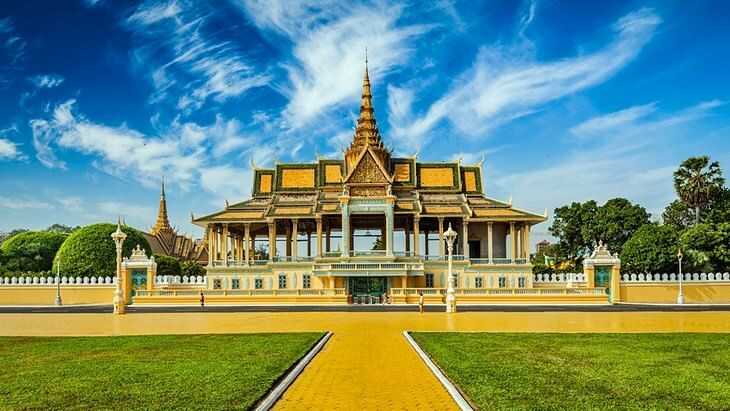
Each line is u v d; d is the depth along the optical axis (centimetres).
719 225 9356
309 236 10869
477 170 10500
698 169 11675
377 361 2877
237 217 9725
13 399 2036
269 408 1942
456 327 4656
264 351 3131
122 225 10744
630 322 5056
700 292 8562
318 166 10325
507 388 2173
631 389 2167
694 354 3011
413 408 1939
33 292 9038
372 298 8638
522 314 6106
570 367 2614
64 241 11625
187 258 15812
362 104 10900
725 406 1936
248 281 9375
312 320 5453
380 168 9369
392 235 9212
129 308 7550
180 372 2505
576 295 7944
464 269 9219
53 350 3291
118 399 2023
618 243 11825
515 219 9550
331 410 1917
